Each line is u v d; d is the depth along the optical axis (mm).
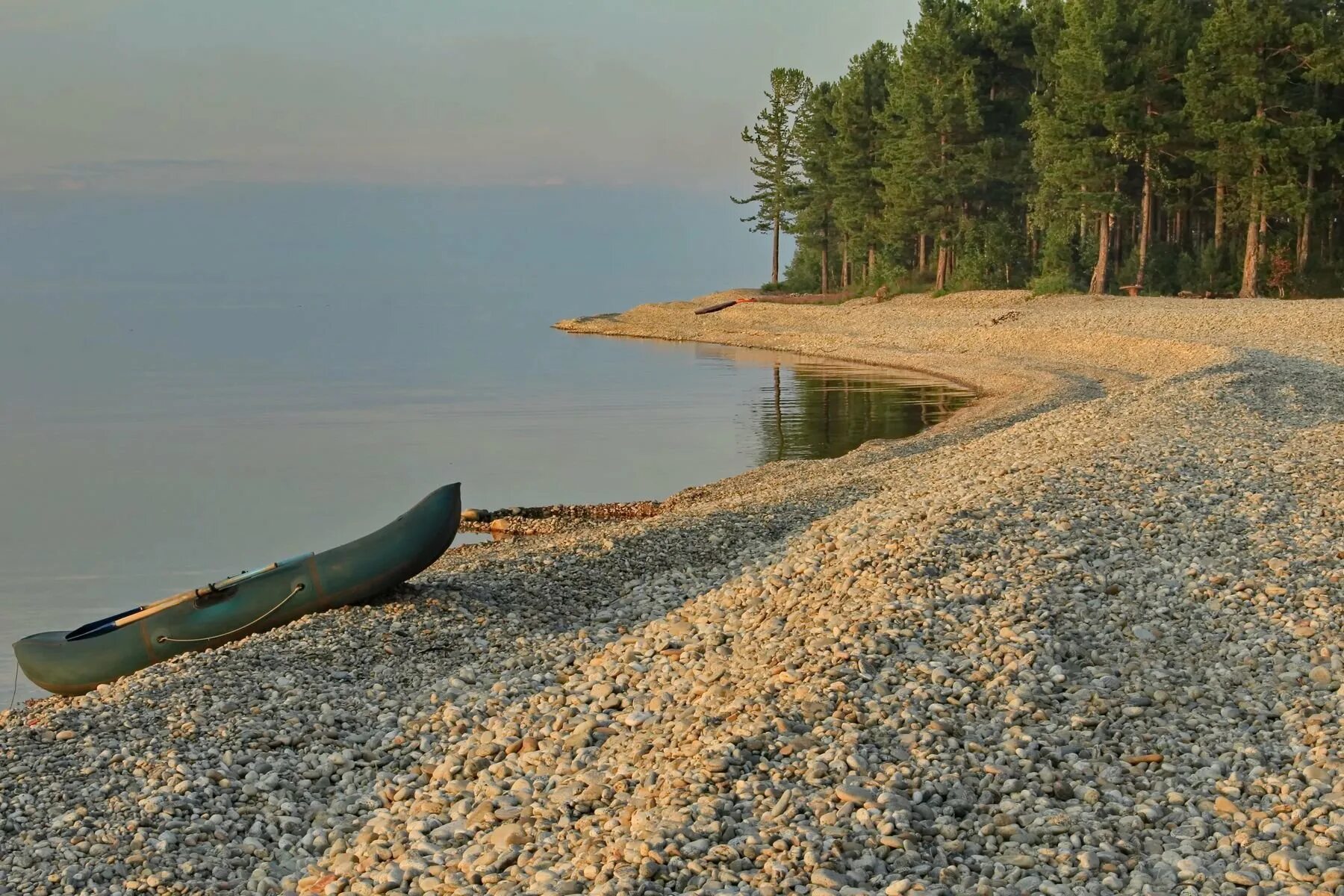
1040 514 15500
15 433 44219
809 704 10180
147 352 85125
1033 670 10719
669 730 10414
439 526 16219
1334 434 21859
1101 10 64250
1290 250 62906
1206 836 7977
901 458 28641
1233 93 57844
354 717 12500
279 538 27469
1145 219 65312
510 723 11625
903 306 77125
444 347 86188
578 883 7848
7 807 10547
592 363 69375
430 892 8320
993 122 78125
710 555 19359
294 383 61156
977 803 8570
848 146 88500
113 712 12570
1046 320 60094
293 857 9719
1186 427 23312
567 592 17406
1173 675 10672
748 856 7871
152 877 9305
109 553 26125
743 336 81125
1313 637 11219
